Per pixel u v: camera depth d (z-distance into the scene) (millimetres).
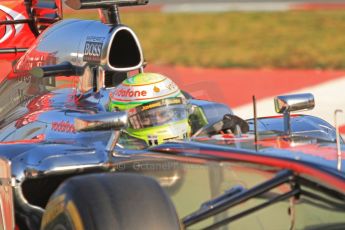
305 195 16297
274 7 95562
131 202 15891
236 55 67062
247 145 17844
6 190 18781
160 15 91125
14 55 26234
